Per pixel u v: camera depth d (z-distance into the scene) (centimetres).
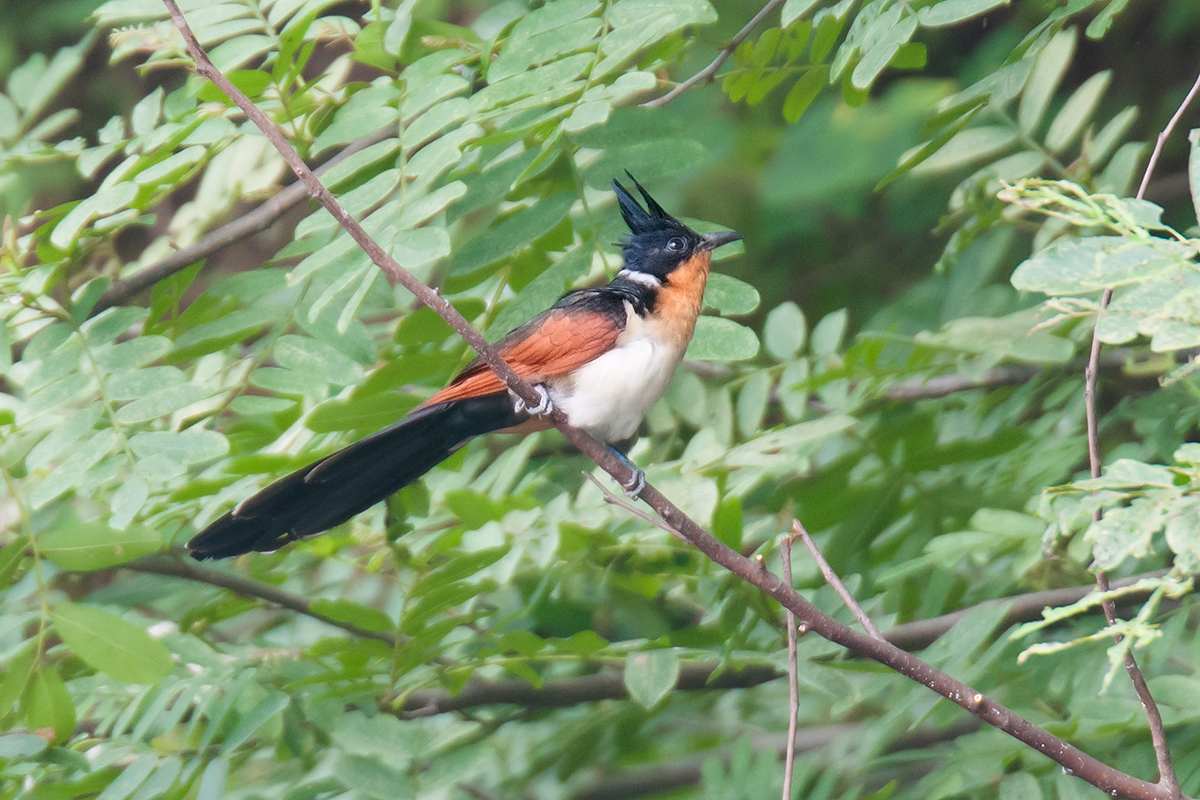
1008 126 990
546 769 1022
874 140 1528
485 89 767
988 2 734
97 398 875
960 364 949
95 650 805
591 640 854
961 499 952
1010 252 1302
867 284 1617
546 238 900
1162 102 1559
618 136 884
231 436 954
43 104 1020
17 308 867
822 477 949
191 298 1313
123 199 796
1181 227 1390
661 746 1106
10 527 880
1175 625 785
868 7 805
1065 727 762
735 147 1586
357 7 1088
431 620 897
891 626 877
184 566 938
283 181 1088
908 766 990
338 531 938
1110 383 1027
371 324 1011
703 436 913
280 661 903
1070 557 889
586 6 815
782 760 1023
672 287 862
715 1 1388
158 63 844
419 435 816
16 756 806
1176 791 574
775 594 620
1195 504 468
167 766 803
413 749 830
